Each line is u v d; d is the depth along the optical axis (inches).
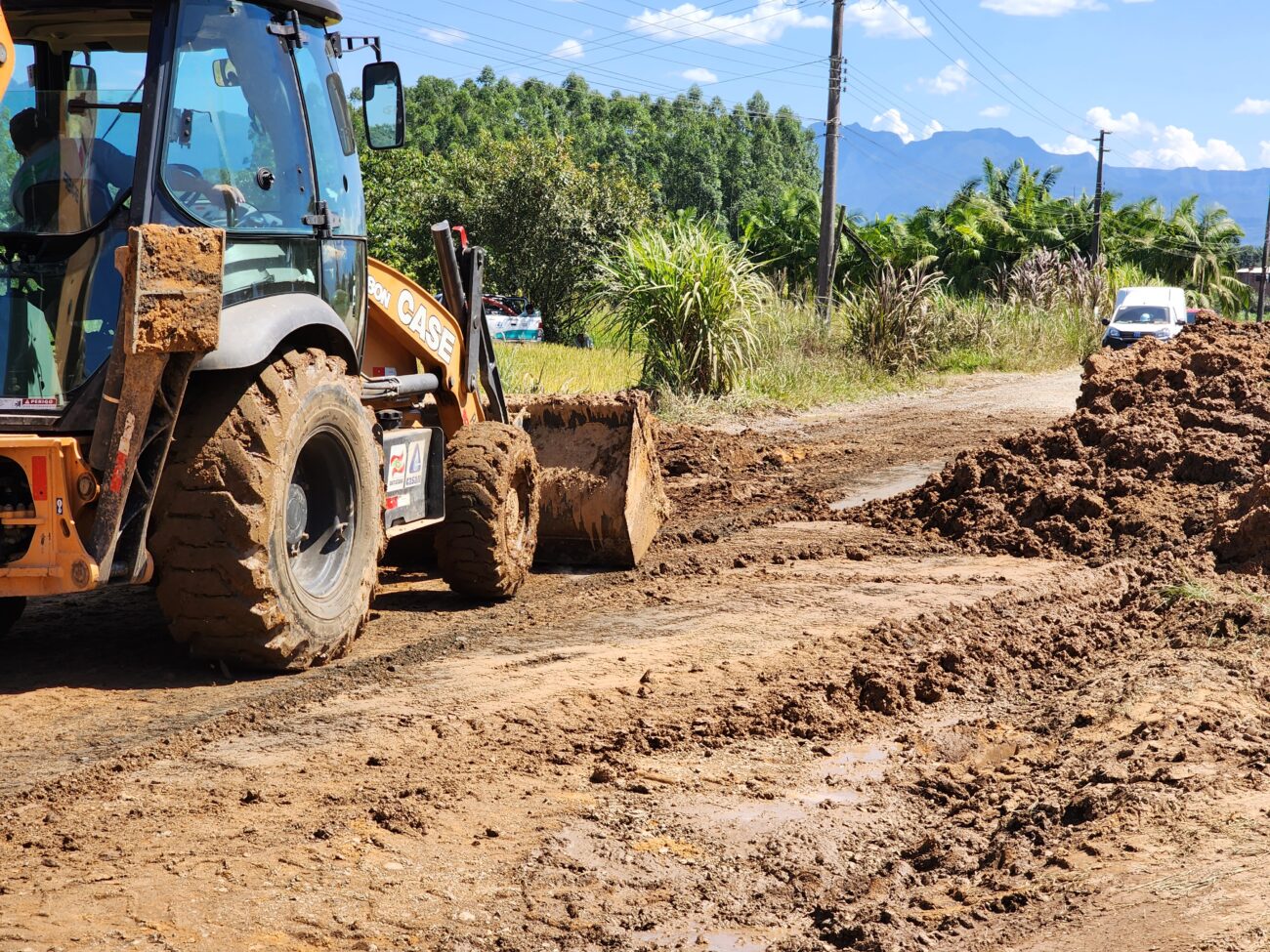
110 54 229.0
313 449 231.3
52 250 213.6
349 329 262.2
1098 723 203.8
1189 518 343.0
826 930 137.9
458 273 315.9
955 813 175.2
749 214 2199.8
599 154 3971.5
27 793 167.2
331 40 263.6
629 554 328.2
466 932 133.6
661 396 644.1
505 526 289.1
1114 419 412.2
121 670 226.7
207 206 218.5
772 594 295.1
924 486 408.8
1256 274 3112.7
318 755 184.5
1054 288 1223.5
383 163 1230.3
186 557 209.0
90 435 208.8
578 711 209.2
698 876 152.3
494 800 171.2
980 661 246.7
